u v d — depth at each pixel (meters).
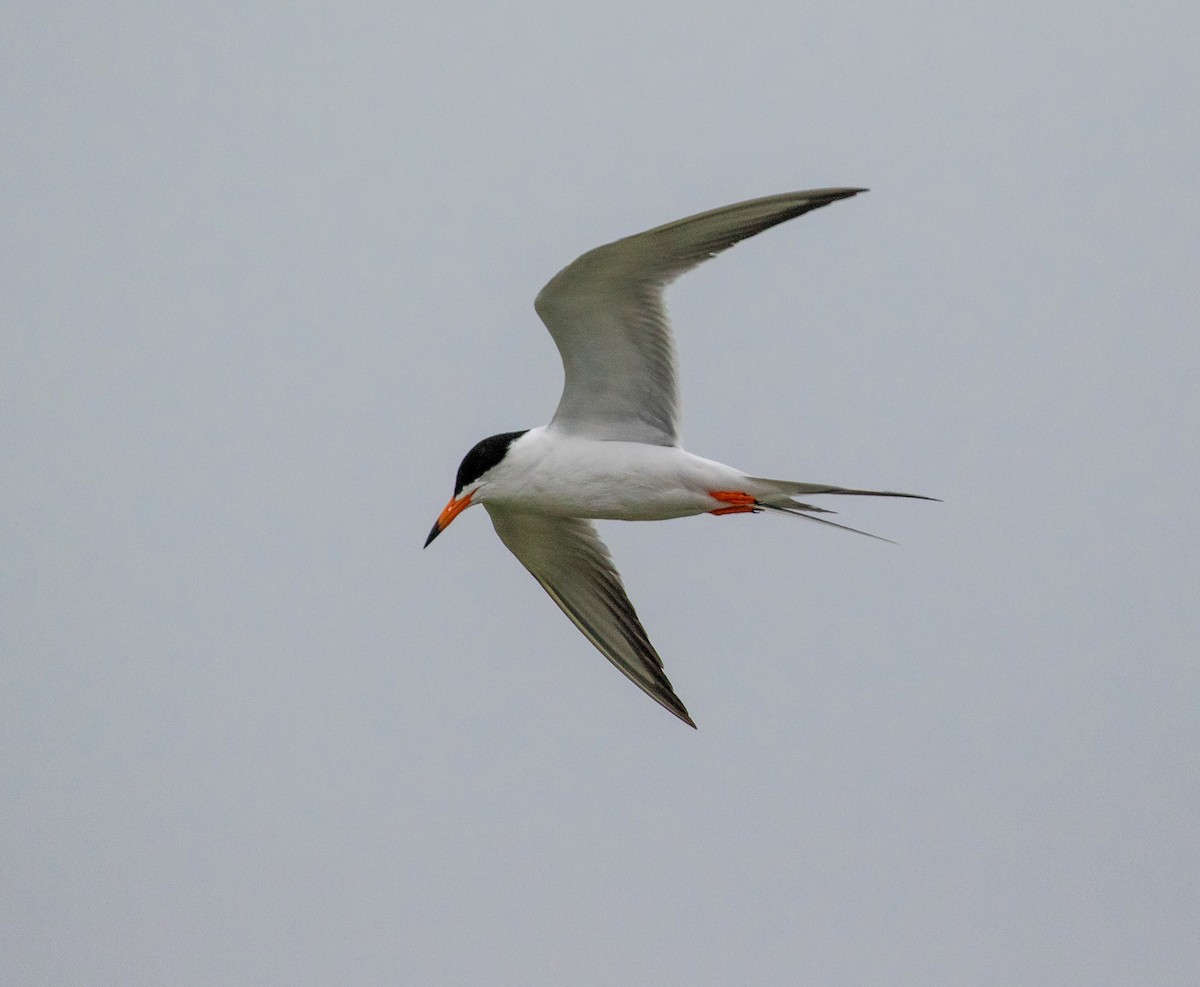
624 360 11.98
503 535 13.55
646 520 12.58
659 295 11.45
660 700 13.94
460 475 12.57
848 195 10.70
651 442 12.29
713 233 11.00
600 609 14.02
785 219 10.90
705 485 12.12
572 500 12.41
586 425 12.43
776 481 11.98
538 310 11.59
